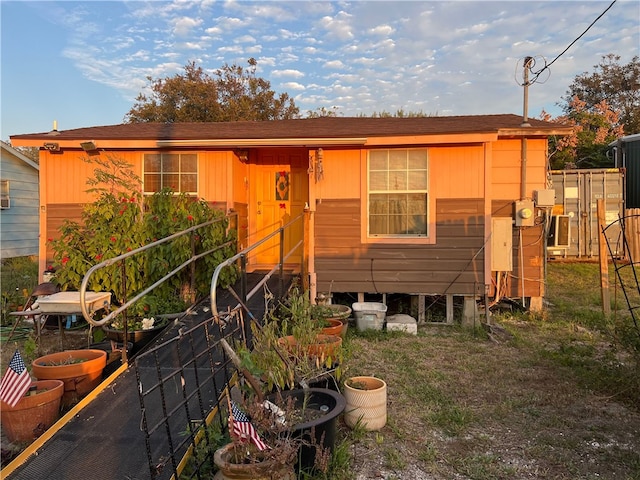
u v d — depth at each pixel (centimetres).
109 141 749
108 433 321
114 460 289
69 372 389
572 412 414
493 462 330
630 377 444
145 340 493
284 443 261
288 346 412
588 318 754
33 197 1583
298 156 895
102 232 627
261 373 335
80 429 326
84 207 673
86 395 387
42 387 366
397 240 739
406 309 810
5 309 759
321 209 754
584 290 983
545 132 729
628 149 1372
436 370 525
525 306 812
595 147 1895
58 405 358
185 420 335
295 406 338
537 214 777
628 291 955
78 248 642
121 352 464
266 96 2700
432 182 732
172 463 261
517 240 785
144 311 555
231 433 253
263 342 387
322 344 430
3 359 555
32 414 336
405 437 368
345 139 714
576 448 350
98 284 609
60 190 795
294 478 264
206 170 782
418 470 322
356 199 747
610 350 536
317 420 301
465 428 384
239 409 285
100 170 714
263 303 624
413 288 739
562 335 674
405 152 736
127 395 377
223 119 2481
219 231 680
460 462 329
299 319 487
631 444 355
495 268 751
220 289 684
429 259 736
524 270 786
